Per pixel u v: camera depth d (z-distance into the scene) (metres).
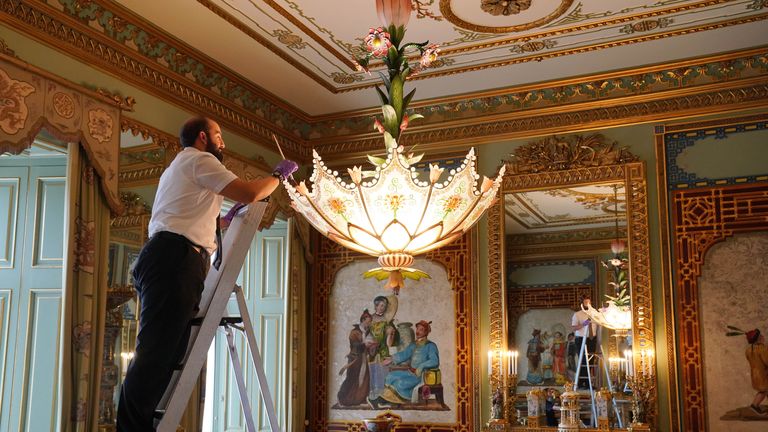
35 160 5.87
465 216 4.55
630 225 6.94
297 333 7.81
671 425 6.53
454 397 7.41
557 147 7.34
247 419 3.38
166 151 6.21
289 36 6.36
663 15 6.00
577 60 6.86
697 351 6.56
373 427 5.13
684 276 6.71
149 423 2.88
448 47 6.60
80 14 5.43
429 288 7.71
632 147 7.08
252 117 7.46
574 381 6.93
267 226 7.43
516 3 5.80
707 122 6.81
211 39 6.34
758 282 6.46
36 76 4.96
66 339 4.96
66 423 4.89
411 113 7.95
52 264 5.70
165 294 2.97
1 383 5.53
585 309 7.01
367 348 7.86
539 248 7.29
